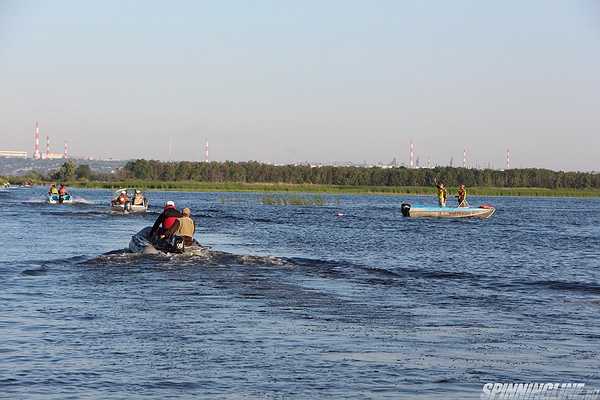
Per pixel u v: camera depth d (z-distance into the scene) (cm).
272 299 4172
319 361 2839
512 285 4941
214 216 13975
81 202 18162
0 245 7256
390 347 3077
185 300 4103
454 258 6731
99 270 5300
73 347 2989
